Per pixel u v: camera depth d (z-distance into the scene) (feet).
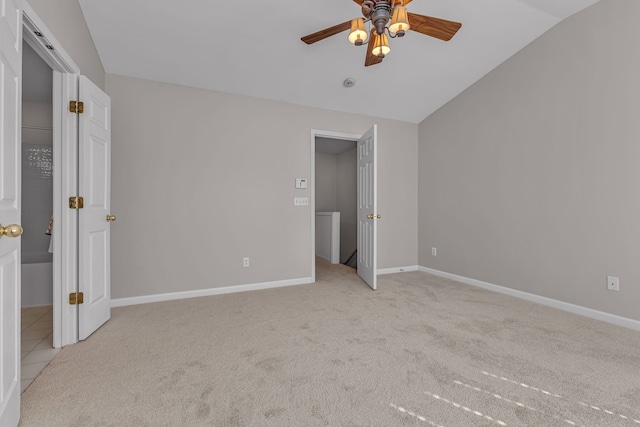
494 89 10.75
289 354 5.99
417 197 14.44
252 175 10.93
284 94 11.11
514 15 8.46
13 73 3.99
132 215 9.28
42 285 9.37
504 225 10.46
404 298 9.82
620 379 5.13
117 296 9.10
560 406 4.43
